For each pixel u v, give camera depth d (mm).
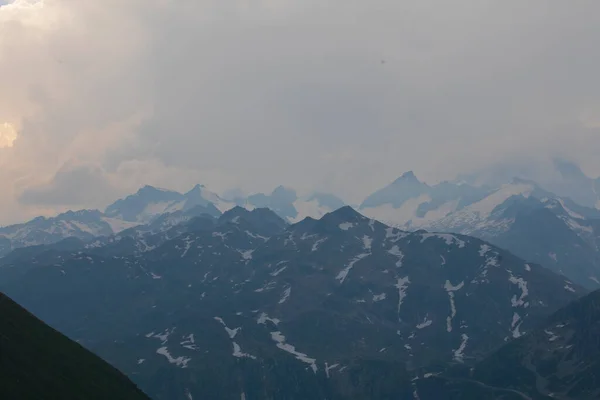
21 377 197250
